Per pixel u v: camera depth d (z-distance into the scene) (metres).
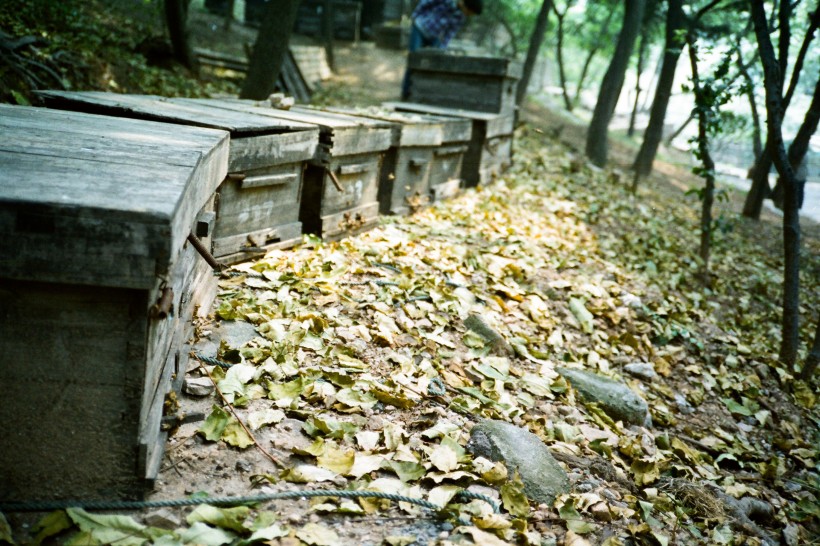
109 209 1.97
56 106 4.24
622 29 13.30
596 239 8.04
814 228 13.23
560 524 2.85
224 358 3.44
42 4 8.26
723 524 3.41
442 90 9.35
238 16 18.73
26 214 1.95
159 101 4.96
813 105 9.05
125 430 2.30
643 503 3.22
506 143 9.70
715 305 7.32
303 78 12.23
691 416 4.81
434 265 5.39
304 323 3.90
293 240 4.93
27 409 2.23
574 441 3.66
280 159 4.49
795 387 5.70
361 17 20.56
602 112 13.56
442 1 10.60
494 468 2.95
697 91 7.32
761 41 5.62
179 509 2.45
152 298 2.24
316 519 2.55
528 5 22.61
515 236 6.86
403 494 2.75
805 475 4.54
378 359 3.86
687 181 16.06
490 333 4.47
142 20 11.61
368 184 5.79
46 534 2.20
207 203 3.49
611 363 5.05
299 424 3.11
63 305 2.15
